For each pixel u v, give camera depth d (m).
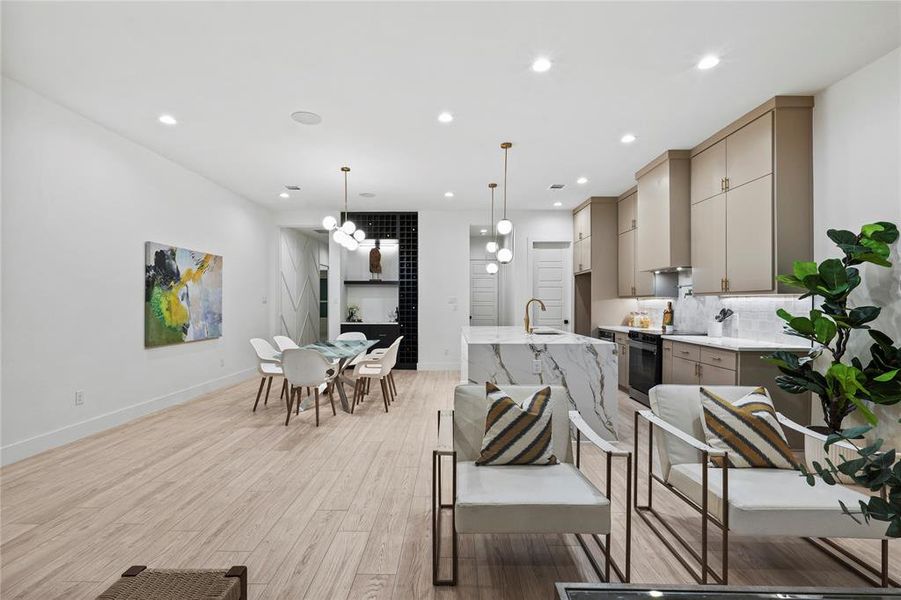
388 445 3.67
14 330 3.17
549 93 3.30
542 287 7.69
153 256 4.58
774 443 2.15
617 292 6.61
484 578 1.93
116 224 4.12
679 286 5.37
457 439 2.37
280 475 3.03
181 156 4.76
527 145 4.40
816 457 2.77
